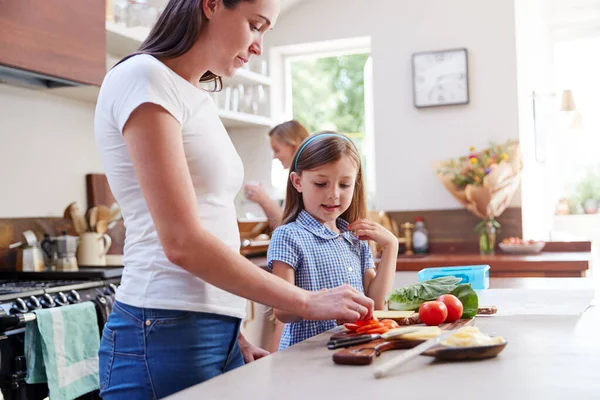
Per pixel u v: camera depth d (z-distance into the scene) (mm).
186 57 1348
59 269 2941
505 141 4133
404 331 1221
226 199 1375
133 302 1292
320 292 1258
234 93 4133
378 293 1858
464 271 1955
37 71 2523
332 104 6820
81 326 2330
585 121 4816
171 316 1278
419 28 4281
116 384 1311
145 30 3229
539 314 1538
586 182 4906
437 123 4250
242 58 1385
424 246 4180
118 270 2781
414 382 942
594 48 4727
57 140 3234
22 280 2734
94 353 2375
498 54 4145
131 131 1206
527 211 4285
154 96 1210
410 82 4301
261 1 1332
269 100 4500
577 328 1357
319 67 6805
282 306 1213
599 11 4629
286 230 1855
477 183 3967
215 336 1334
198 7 1318
